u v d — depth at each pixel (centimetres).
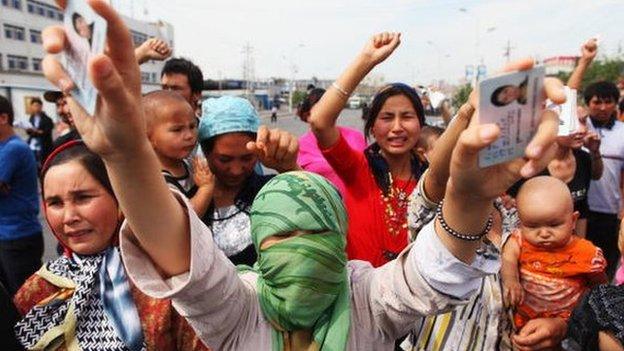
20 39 4644
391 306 128
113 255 161
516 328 216
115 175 100
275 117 3909
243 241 221
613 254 450
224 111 224
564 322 205
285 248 128
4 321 152
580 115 371
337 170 239
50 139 1012
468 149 89
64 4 88
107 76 82
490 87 86
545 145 88
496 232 221
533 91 89
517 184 251
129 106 89
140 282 113
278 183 138
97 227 159
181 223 113
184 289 112
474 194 101
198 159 241
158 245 110
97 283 159
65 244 168
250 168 231
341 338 128
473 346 196
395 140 252
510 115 89
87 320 157
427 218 153
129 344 149
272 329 136
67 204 157
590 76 3039
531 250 217
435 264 113
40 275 168
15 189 397
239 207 232
